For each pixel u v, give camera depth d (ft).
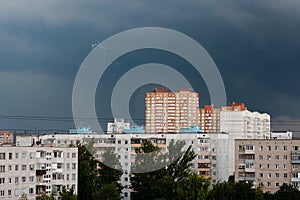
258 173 522.06
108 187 465.47
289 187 454.81
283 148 516.73
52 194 417.28
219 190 429.38
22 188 434.30
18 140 551.18
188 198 432.66
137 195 497.05
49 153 459.73
